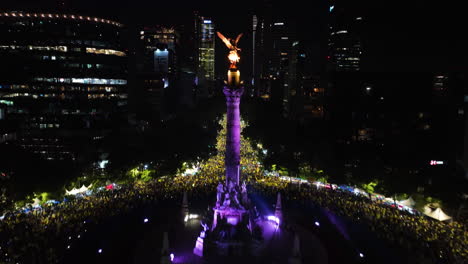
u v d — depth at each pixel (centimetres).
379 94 15538
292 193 9150
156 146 11825
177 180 10244
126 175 9775
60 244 6062
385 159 10675
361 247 6169
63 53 14862
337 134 15238
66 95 15012
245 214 6519
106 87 15912
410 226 6881
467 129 11612
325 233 6769
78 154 13312
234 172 6675
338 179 9538
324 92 18150
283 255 5956
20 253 5606
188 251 6103
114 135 13612
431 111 15050
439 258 5650
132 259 5744
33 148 14312
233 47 6500
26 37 14612
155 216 7575
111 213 7594
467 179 10494
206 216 7350
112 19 16300
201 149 12788
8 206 7269
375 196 9081
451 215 7544
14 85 14662
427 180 9300
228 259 5834
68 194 8412
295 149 12069
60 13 14862
